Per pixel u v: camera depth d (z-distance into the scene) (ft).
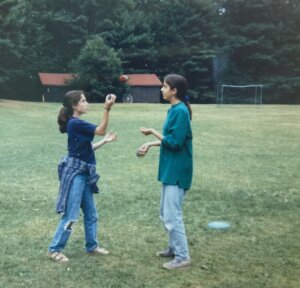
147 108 106.01
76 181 14.44
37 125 64.28
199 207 22.24
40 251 15.76
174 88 13.99
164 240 17.15
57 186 26.48
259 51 178.19
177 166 13.91
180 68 170.40
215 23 178.81
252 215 20.99
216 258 15.38
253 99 174.09
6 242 16.66
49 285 13.07
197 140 50.16
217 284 13.28
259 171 32.42
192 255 15.62
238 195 24.93
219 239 17.40
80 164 14.46
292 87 172.65
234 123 72.64
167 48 169.48
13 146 43.32
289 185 27.78
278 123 73.77
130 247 16.34
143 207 21.95
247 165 34.88
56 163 34.27
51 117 78.38
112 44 167.84
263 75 179.42
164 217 14.26
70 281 13.35
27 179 28.37
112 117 80.43
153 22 176.04
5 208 21.49
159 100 152.46
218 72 175.32
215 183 28.04
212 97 170.71
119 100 149.07
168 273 14.02
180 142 13.56
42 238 17.19
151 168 32.76
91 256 15.38
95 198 23.59
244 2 182.19
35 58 156.46
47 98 145.28
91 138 14.46
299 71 176.24
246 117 86.17
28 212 20.85
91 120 72.18
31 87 153.58
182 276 13.82
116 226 18.85
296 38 178.29
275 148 44.60
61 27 171.22
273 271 14.33
